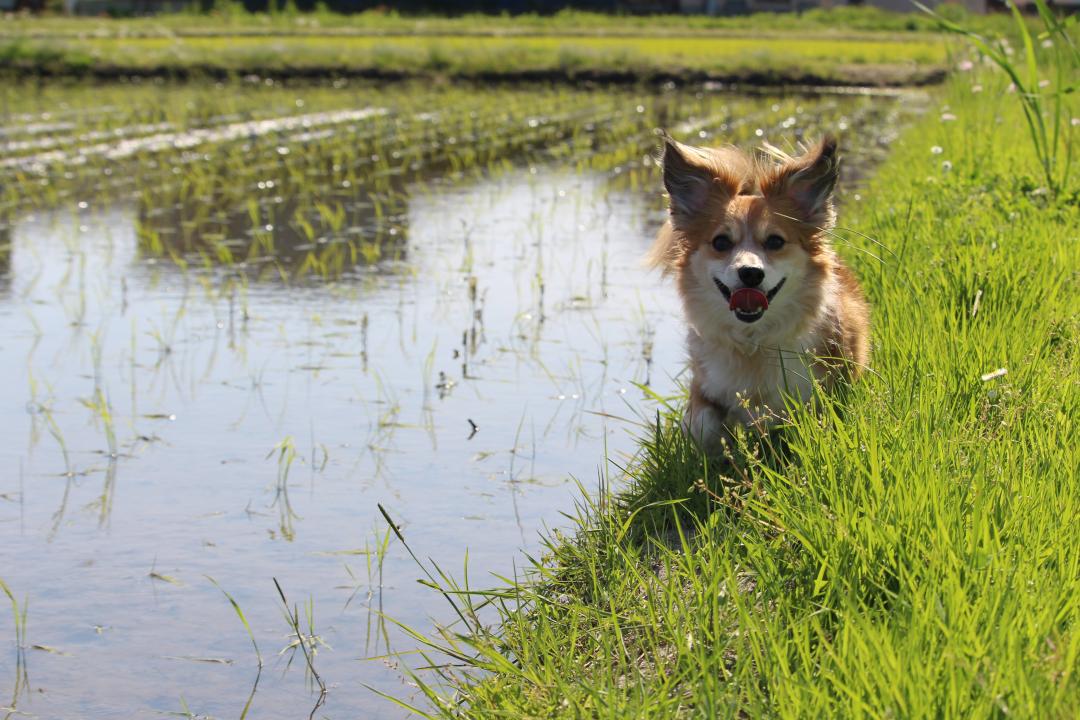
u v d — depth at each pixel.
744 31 41.31
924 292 5.86
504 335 7.72
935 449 3.93
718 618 3.33
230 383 6.77
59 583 4.50
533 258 9.87
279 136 17.47
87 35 34.12
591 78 27.55
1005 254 6.41
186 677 3.87
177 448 5.84
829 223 4.98
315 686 3.82
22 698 3.74
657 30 41.31
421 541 4.82
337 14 46.69
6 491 5.33
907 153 12.36
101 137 16.73
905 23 43.41
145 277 9.16
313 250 10.17
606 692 3.24
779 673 2.95
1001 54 9.66
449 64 27.66
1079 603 3.03
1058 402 4.45
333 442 5.92
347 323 7.98
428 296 8.68
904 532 3.46
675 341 7.53
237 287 8.89
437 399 6.53
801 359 4.89
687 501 4.54
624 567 4.09
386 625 4.19
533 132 18.56
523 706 3.30
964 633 2.86
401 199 12.67
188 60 26.89
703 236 4.99
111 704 3.71
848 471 3.93
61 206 11.98
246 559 4.70
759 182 5.02
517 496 5.25
